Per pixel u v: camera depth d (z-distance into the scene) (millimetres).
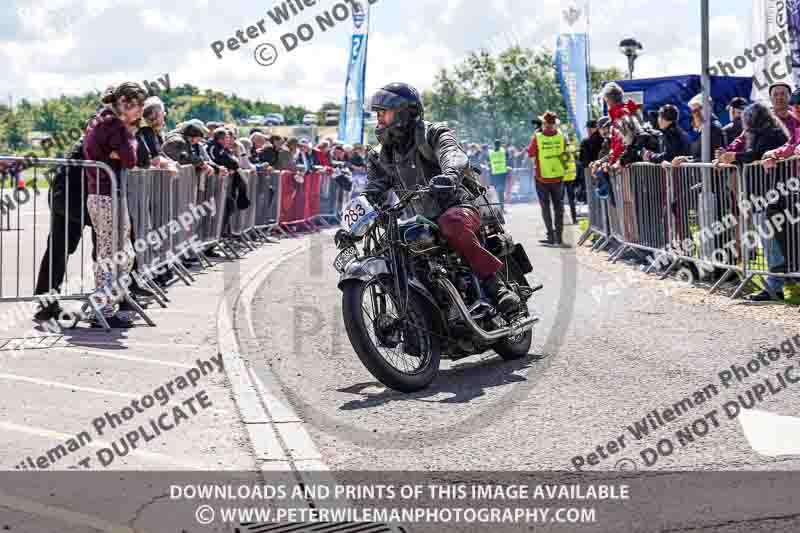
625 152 11844
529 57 31578
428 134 6016
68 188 7484
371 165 6297
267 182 15961
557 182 14703
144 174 8586
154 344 6926
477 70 31719
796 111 9320
